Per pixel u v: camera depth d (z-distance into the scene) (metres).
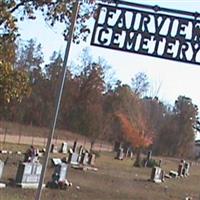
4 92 18.91
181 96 138.50
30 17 21.34
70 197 31.22
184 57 10.71
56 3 21.38
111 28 10.97
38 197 10.56
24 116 99.69
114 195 37.16
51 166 45.31
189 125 136.38
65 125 104.50
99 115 105.50
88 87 104.19
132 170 65.50
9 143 68.81
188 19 10.66
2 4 19.28
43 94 103.38
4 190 27.97
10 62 19.41
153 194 42.97
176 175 69.75
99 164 63.72
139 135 98.75
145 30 10.83
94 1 21.50
